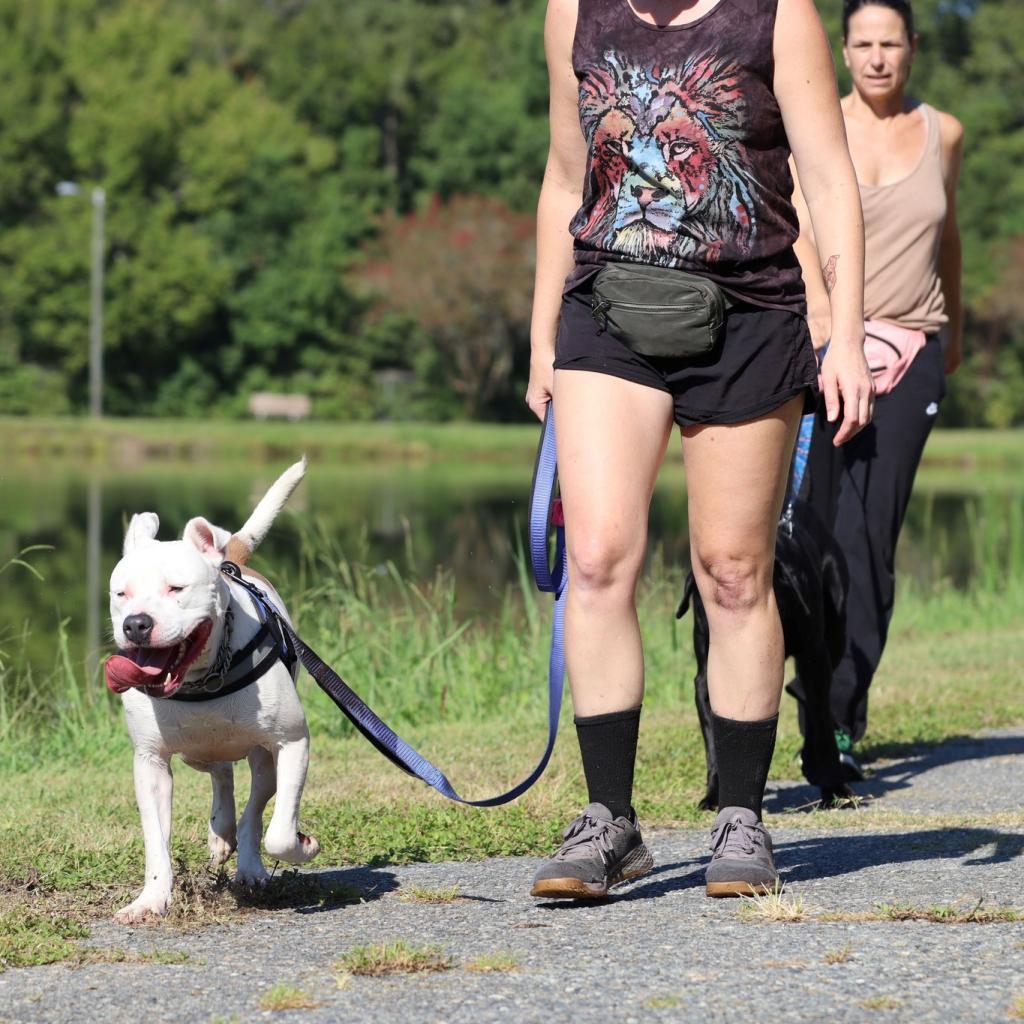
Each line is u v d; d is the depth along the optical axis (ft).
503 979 17.03
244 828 23.09
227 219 288.92
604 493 20.57
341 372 293.43
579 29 21.08
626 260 20.49
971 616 64.85
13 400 272.92
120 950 19.13
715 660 21.70
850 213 20.74
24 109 279.69
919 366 34.01
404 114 332.80
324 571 75.20
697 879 22.93
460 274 276.82
